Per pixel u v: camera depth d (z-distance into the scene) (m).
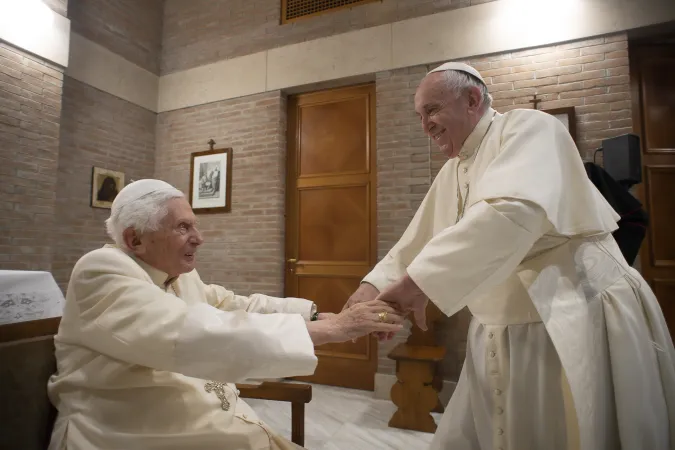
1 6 2.90
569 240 1.03
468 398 1.26
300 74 3.82
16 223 2.99
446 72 1.14
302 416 1.34
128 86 4.19
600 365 0.96
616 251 1.10
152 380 0.98
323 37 3.76
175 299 0.95
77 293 1.00
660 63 3.10
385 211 3.40
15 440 0.98
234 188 4.04
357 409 3.03
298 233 3.92
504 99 3.12
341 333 0.96
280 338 0.88
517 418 1.01
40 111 3.17
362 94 3.76
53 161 3.26
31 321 1.09
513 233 0.87
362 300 1.29
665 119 3.07
